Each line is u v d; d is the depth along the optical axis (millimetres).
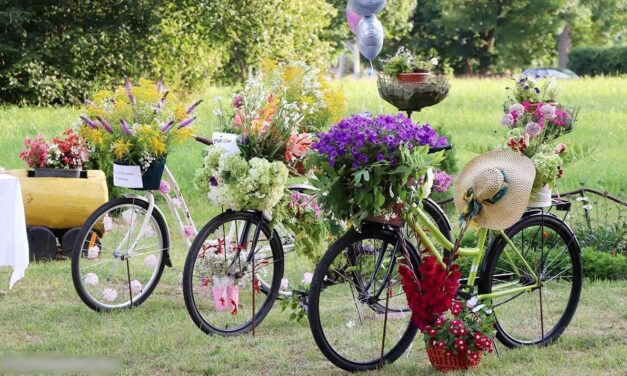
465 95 37875
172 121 9672
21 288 10805
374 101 33156
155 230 10094
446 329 7656
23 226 10055
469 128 27625
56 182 12336
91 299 9695
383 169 7410
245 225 9109
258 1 36156
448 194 15047
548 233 9922
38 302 10203
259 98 8938
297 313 9656
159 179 9758
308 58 39156
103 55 37188
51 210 12242
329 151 7414
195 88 38031
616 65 64188
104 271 11469
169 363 8078
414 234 9000
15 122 27719
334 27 63812
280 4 36750
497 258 8273
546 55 84562
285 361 8172
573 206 15953
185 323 9367
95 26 38156
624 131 26703
